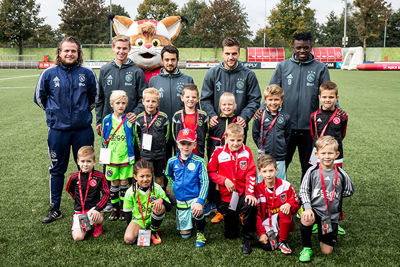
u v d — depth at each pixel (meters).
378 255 3.04
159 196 3.34
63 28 44.19
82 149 3.43
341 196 3.13
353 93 14.99
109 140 3.82
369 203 4.16
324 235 3.07
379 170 5.33
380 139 7.28
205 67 34.41
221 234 3.50
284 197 3.22
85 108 3.80
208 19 44.94
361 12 41.50
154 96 3.79
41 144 6.89
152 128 3.89
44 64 36.69
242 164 3.41
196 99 3.79
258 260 2.97
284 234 3.13
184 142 3.32
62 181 3.86
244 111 4.02
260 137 3.92
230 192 3.41
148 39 6.05
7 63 36.97
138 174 3.26
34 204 4.15
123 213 3.90
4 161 5.80
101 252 3.10
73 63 3.71
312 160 3.77
